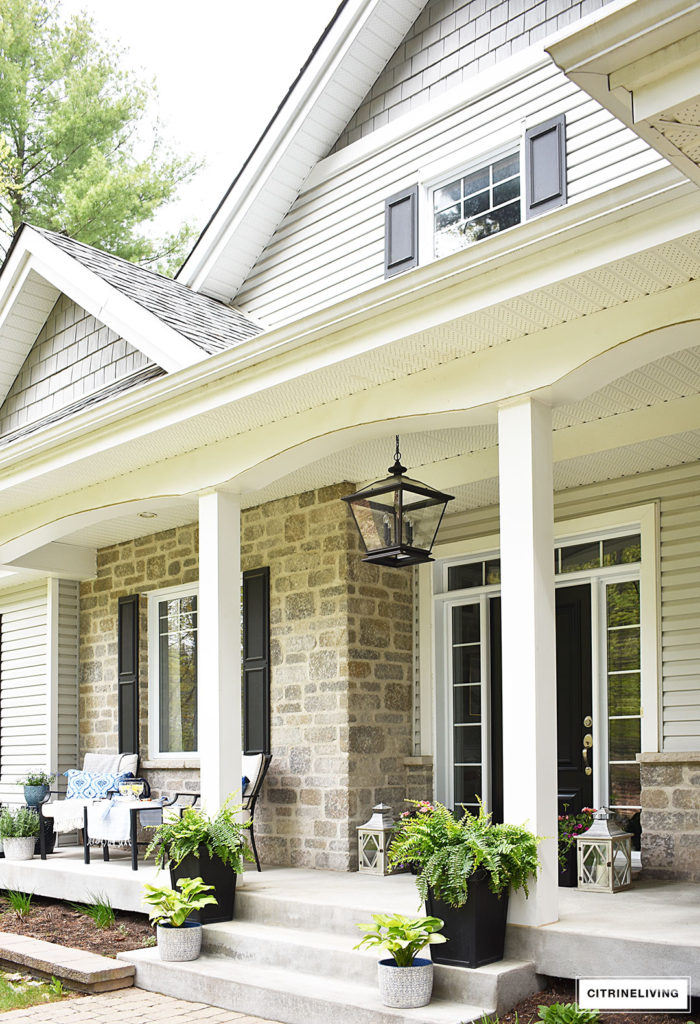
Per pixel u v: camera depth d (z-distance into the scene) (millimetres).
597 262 4793
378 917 5281
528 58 7738
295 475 8539
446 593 9320
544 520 5594
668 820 7270
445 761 9141
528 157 7621
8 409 10883
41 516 9125
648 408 6715
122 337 8852
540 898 5273
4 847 9719
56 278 9508
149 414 7254
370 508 6707
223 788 7168
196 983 5996
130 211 19344
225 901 6785
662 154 3516
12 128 19141
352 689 8656
